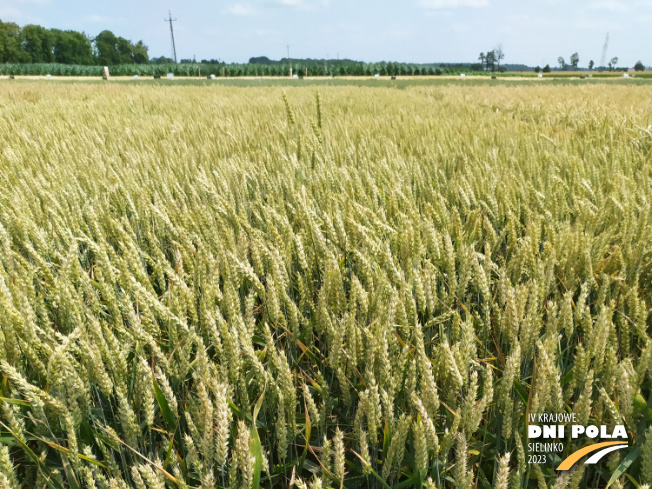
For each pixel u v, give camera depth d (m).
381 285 1.91
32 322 1.61
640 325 1.90
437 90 18.53
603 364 1.73
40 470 1.47
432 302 1.99
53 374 1.43
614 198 2.94
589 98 12.38
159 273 2.32
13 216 2.48
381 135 6.40
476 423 1.41
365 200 3.17
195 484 1.59
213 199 2.97
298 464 1.67
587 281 2.16
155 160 4.76
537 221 2.84
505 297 2.00
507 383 1.48
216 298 2.04
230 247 2.56
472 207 3.42
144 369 1.48
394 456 1.50
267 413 1.83
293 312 1.88
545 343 1.61
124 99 13.63
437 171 4.18
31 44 122.69
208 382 1.46
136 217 3.02
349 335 1.68
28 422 1.73
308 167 4.40
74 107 11.62
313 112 10.09
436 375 1.75
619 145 5.05
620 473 1.46
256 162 4.85
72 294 1.87
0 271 2.12
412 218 2.71
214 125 7.63
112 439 1.42
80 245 3.00
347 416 1.83
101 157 5.06
